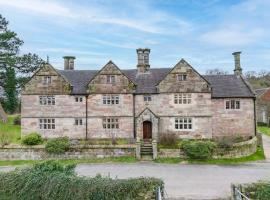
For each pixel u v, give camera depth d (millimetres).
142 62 46000
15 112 70938
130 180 19594
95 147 34969
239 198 18438
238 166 31750
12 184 20938
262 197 19812
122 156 34875
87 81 45562
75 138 43344
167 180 26484
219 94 43562
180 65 42625
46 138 43438
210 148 33875
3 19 62031
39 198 20062
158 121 42344
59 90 43688
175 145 38469
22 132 43812
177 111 42500
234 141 39062
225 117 43312
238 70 47031
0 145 36594
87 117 43438
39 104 43875
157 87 42781
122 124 43094
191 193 22797
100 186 19031
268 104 65750
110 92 43219
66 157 34906
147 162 33469
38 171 21062
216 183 25484
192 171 29625
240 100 43406
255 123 43188
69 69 49500
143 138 42312
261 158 35500
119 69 43281
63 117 43594
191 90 42406
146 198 19234
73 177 19969
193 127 42281
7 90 60500
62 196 19438
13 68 60000
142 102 43125
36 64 62562
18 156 34906
